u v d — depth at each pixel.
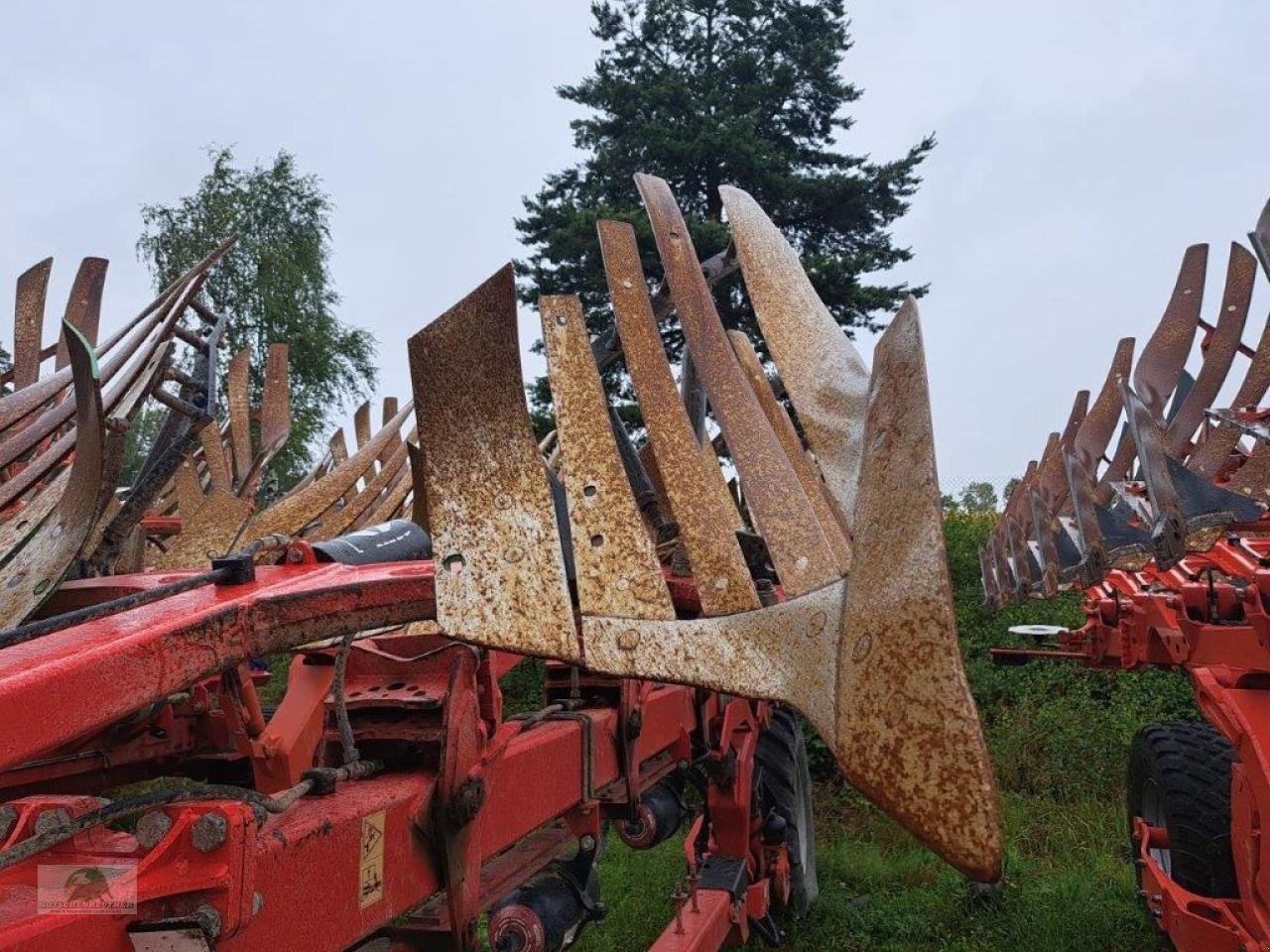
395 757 2.25
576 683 3.36
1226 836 3.98
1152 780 4.50
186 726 2.86
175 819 1.47
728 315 6.19
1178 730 4.52
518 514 1.70
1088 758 7.60
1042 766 7.68
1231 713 3.40
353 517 4.84
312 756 2.51
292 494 4.79
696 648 1.56
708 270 2.89
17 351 3.46
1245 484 3.90
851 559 1.49
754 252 2.06
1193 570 4.38
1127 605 4.76
